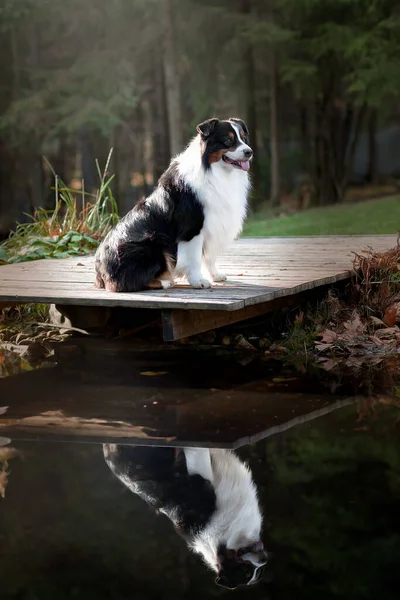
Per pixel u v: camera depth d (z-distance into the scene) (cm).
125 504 307
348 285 605
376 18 1390
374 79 1330
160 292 504
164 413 420
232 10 1521
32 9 1435
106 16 1493
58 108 1417
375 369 505
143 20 1504
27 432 392
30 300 512
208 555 270
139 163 1778
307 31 1484
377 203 1380
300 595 243
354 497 304
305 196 1694
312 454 351
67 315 607
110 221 891
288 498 305
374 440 368
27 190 1623
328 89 1561
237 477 328
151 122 1727
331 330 571
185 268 510
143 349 578
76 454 361
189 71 1543
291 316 596
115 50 1458
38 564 263
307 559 264
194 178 496
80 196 1616
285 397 446
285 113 1870
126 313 622
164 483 326
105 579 254
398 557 262
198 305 464
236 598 241
